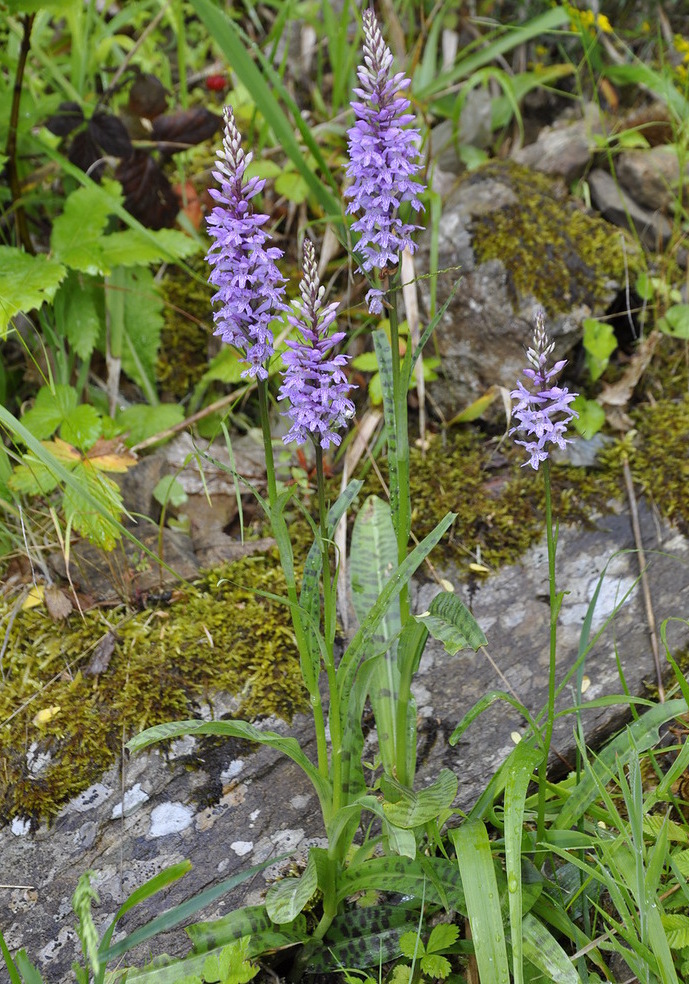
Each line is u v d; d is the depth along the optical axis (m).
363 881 1.02
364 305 1.32
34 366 1.30
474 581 1.19
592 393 1.29
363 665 1.00
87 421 1.18
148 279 1.31
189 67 1.68
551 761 1.10
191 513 1.24
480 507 1.22
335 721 0.99
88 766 1.08
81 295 1.27
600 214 1.38
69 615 1.15
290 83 1.63
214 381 1.35
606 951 1.03
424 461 1.26
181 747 1.09
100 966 0.93
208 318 1.35
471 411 1.27
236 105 1.54
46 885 1.06
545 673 1.14
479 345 1.27
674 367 1.30
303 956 1.05
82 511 1.13
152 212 1.30
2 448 1.17
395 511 1.02
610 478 1.23
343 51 1.46
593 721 1.11
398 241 0.96
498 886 1.01
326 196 1.28
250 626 1.15
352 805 0.99
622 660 1.14
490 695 0.99
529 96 1.58
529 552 1.20
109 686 1.11
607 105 1.57
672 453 1.24
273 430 1.31
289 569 0.99
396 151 0.94
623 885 0.98
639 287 1.29
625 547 1.20
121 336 1.29
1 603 1.16
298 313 0.98
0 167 1.24
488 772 1.10
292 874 1.07
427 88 1.45
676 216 1.33
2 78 1.33
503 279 1.26
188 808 1.08
